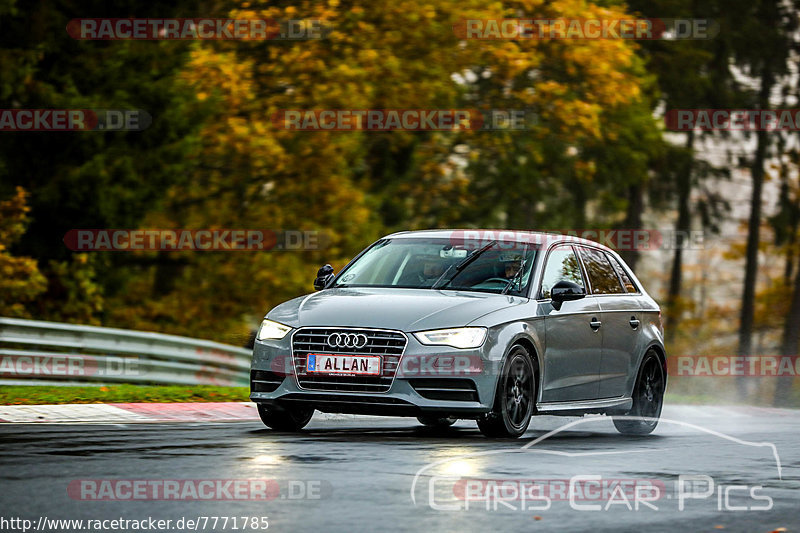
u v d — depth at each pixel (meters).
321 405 33.78
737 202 165.25
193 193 107.75
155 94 91.00
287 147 102.69
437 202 122.06
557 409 36.50
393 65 103.31
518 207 130.75
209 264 106.50
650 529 19.64
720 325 184.88
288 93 103.69
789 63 154.62
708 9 153.25
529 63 106.25
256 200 107.62
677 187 161.62
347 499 21.83
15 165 89.38
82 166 87.88
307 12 100.69
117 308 104.50
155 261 107.88
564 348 36.81
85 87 91.38
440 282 36.84
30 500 21.38
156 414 41.41
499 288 36.44
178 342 67.88
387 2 104.25
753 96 156.38
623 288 41.56
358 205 104.50
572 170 129.00
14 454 27.83
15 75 85.44
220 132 100.75
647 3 147.00
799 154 159.38
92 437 31.98
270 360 34.50
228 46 101.25
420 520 19.89
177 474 24.70
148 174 92.06
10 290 83.50
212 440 31.56
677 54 149.38
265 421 36.03
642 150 135.38
